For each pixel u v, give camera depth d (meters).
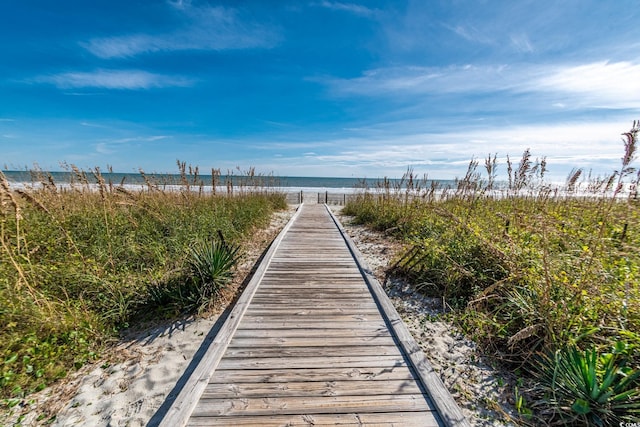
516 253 3.60
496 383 2.49
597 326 2.46
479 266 4.02
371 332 3.00
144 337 3.32
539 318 2.69
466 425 1.87
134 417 2.21
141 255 5.07
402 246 6.60
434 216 6.59
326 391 2.16
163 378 2.64
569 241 3.71
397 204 9.02
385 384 2.25
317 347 2.71
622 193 2.76
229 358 2.53
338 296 3.87
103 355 2.99
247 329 3.02
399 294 4.32
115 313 3.53
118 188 5.50
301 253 5.97
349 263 5.29
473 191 6.24
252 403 2.03
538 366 2.55
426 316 3.68
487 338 3.05
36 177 6.29
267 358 2.54
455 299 3.87
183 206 6.98
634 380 2.00
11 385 2.45
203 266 4.05
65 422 2.16
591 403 1.99
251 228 8.25
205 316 3.74
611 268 3.01
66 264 4.25
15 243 4.41
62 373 2.66
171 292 3.85
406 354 2.62
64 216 5.75
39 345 2.84
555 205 5.39
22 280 3.39
